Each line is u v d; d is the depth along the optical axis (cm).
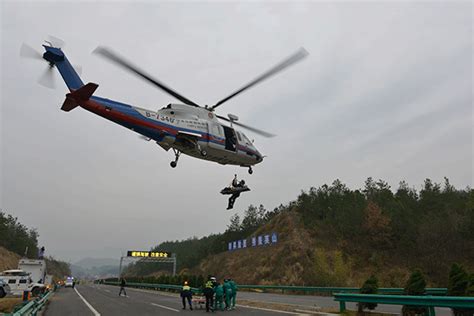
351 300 1266
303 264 6153
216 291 1709
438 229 6912
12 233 11269
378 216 7150
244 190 2220
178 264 13638
